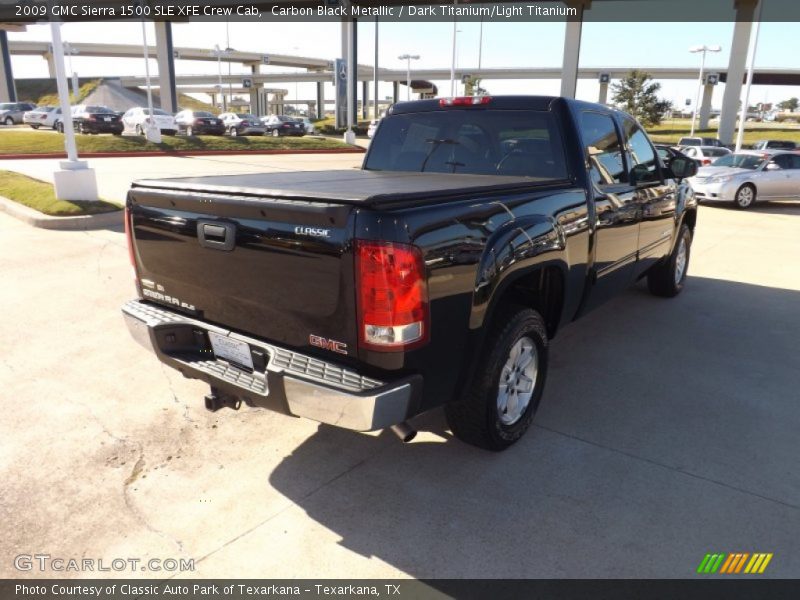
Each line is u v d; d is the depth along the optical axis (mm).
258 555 2684
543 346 3613
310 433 3691
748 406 4105
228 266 2928
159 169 20047
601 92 78812
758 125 90062
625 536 2809
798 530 2863
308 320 2705
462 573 2590
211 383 3094
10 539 2758
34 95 104938
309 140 39281
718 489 3168
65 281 6605
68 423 3754
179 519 2908
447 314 2719
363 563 2641
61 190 10328
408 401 2627
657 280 6547
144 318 3275
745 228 11797
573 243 3768
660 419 3916
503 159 4246
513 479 3244
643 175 5039
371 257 2449
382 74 113438
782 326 5762
